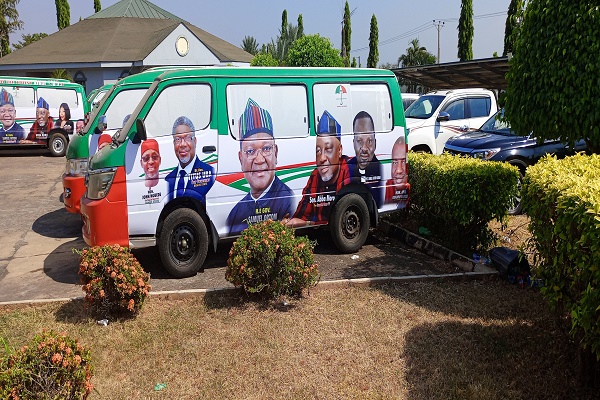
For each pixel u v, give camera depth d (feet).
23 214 32.96
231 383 13.26
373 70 24.13
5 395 10.37
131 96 26.55
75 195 26.94
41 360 10.93
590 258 11.05
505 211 22.04
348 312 17.10
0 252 25.12
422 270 21.34
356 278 20.38
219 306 17.66
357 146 23.66
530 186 14.74
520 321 16.29
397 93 24.66
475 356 14.20
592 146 17.49
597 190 11.82
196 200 20.86
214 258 23.36
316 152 22.79
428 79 64.44
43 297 19.22
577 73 16.17
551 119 17.07
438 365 13.82
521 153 32.17
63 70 102.01
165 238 20.21
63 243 26.53
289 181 22.33
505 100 18.75
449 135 42.65
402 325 16.16
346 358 14.32
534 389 12.61
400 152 24.76
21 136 58.85
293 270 17.66
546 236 13.43
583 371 12.37
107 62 99.14
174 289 19.56
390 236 26.73
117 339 15.51
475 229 23.12
